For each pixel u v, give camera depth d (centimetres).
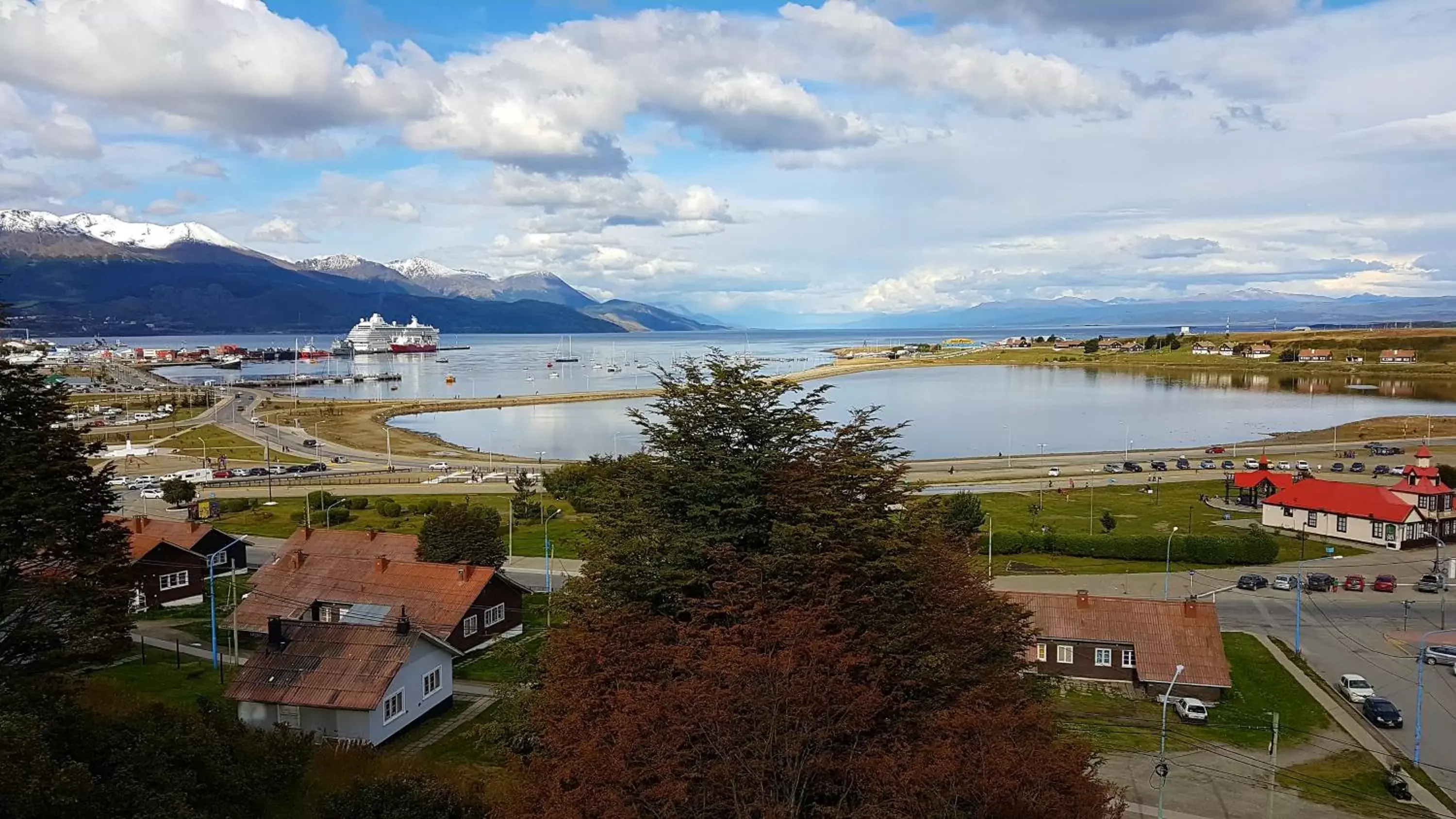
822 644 2578
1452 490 10494
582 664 2988
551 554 9181
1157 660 5891
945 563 3450
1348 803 4366
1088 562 9312
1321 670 6394
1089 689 5994
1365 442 17412
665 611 3281
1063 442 18450
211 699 4834
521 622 6725
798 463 3594
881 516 3488
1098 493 12700
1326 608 7838
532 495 12544
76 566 3759
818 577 3055
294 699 4384
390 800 3028
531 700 3434
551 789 2544
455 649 5225
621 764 2398
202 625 6656
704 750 2461
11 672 3444
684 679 2741
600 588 3406
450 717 5012
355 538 7469
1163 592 8231
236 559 8238
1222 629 7262
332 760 3762
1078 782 2575
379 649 4644
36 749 2545
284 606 6203
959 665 3019
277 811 3195
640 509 3550
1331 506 10350
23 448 3653
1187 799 4359
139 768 2944
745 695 2414
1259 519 11131
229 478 14475
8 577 3575
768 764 2339
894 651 2928
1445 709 5688
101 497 3962
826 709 2498
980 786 2316
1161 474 14238
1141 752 4909
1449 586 8506
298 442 19362
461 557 7350
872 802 2377
